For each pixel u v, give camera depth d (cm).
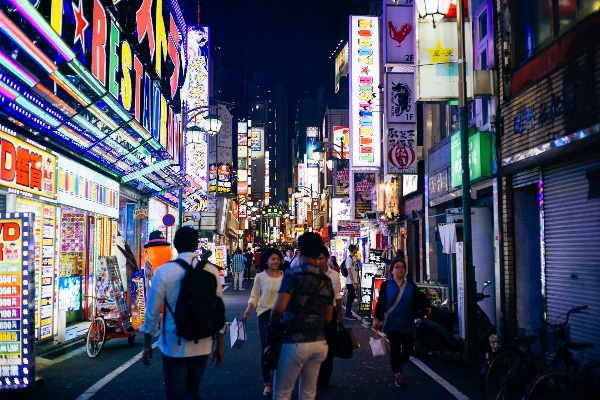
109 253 1831
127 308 1243
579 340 937
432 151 1920
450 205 1820
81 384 847
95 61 1223
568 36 958
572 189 970
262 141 12769
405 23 1789
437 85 1248
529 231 1197
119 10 1440
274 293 804
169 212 3136
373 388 824
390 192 2522
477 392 799
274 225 12569
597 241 888
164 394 782
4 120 1077
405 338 859
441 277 1919
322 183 6181
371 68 2573
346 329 676
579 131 909
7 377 779
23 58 909
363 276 1847
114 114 1390
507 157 1210
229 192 4341
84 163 1572
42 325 1206
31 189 1183
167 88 2173
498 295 1230
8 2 788
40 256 1223
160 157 1900
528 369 732
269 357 480
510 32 1217
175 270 496
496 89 1255
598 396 598
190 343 490
